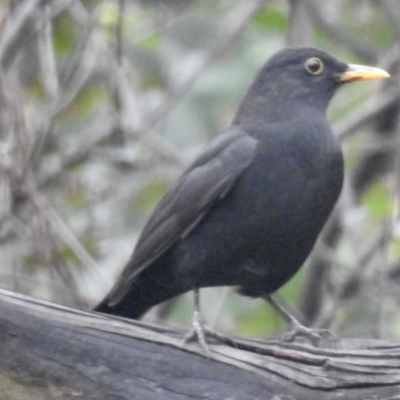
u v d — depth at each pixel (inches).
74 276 533.3
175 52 600.1
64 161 540.4
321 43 622.2
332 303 553.6
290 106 409.1
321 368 315.3
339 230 562.6
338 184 394.6
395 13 546.0
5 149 466.6
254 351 320.2
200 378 313.7
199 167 395.2
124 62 574.2
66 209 541.6
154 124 559.2
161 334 317.7
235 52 598.5
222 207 388.2
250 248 386.9
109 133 542.6
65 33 556.7
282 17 574.6
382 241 526.6
